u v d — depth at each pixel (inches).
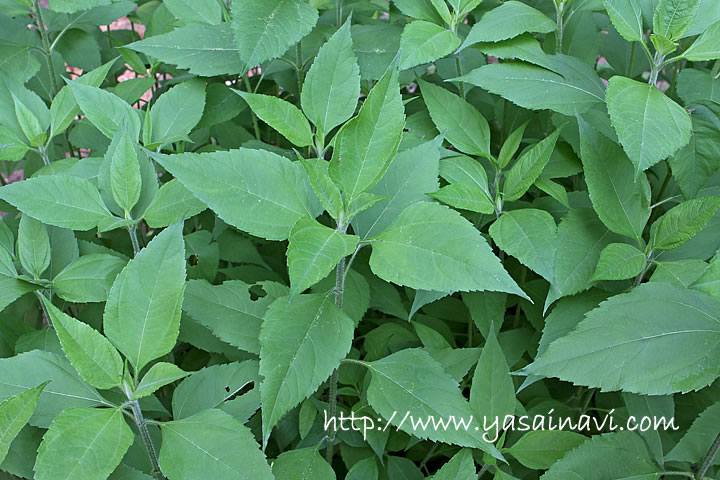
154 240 38.2
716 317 38.9
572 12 46.8
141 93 50.0
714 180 45.2
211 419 38.4
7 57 50.4
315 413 44.5
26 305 45.9
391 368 40.7
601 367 38.9
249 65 44.5
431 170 42.1
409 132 46.8
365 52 48.8
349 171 38.2
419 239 38.0
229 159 38.5
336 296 40.1
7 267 42.1
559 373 39.0
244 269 48.8
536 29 44.9
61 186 41.8
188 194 42.8
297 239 36.7
